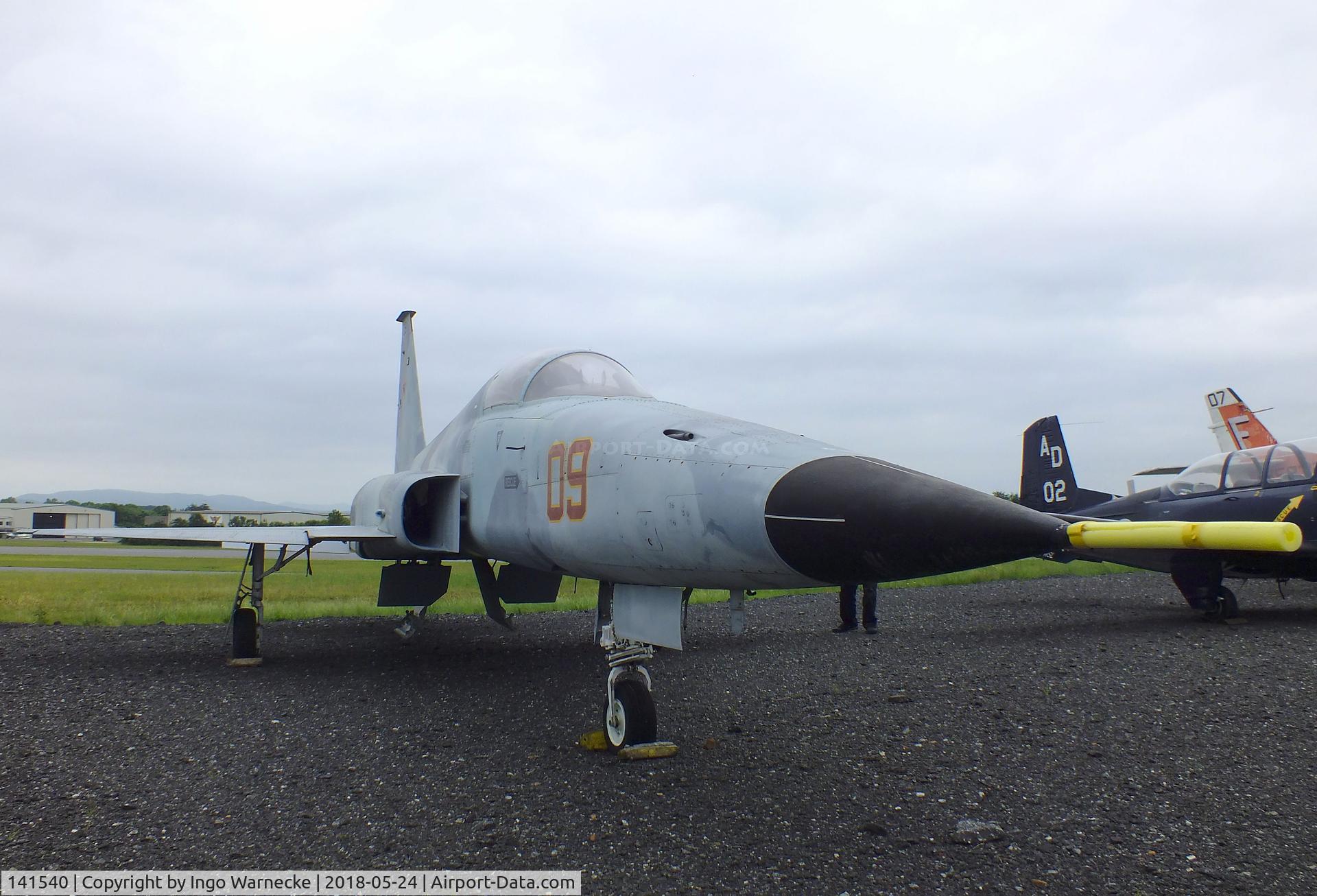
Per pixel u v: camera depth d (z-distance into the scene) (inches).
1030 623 416.2
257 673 293.6
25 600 592.1
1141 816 144.9
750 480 149.6
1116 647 329.7
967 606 498.0
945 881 119.3
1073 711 223.3
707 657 320.8
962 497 128.0
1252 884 117.6
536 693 257.0
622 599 193.0
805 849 131.2
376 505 310.5
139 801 154.9
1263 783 161.6
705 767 176.4
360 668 305.3
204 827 141.3
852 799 155.3
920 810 149.2
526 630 419.5
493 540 241.9
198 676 287.9
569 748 192.7
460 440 278.2
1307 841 132.8
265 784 164.7
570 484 198.2
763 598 570.3
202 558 1620.3
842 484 137.6
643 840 135.0
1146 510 483.2
